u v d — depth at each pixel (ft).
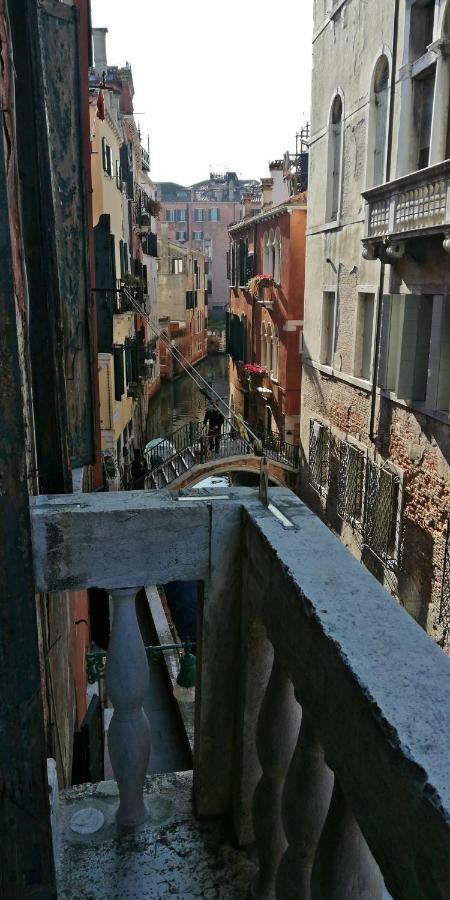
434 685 3.98
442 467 34.30
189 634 47.34
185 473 69.15
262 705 6.29
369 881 5.00
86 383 19.53
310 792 5.35
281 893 5.94
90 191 21.97
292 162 89.92
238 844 7.57
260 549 6.26
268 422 84.17
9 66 8.53
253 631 6.86
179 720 30.50
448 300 33.19
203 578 6.98
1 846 5.84
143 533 6.69
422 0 35.27
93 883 7.10
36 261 10.78
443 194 31.50
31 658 5.57
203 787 7.80
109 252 43.80
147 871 7.26
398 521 39.73
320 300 55.06
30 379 10.26
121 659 6.87
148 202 124.77
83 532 6.54
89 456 20.04
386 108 41.27
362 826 4.09
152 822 7.89
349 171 47.01
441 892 3.14
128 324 79.36
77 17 17.02
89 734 17.46
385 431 41.75
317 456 56.34
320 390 56.03
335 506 52.29
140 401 110.52
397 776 3.55
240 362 101.30
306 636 5.00
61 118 17.21
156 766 28.02
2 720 5.59
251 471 70.23
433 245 34.50
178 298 187.73
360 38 43.93
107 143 66.44
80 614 21.77
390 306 37.68
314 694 4.89
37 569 6.52
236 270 106.73
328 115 51.19
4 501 5.25
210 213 277.64
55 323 11.13
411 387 36.86
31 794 5.83
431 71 35.35
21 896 5.96
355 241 46.14
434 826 3.18
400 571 39.47
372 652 4.29
